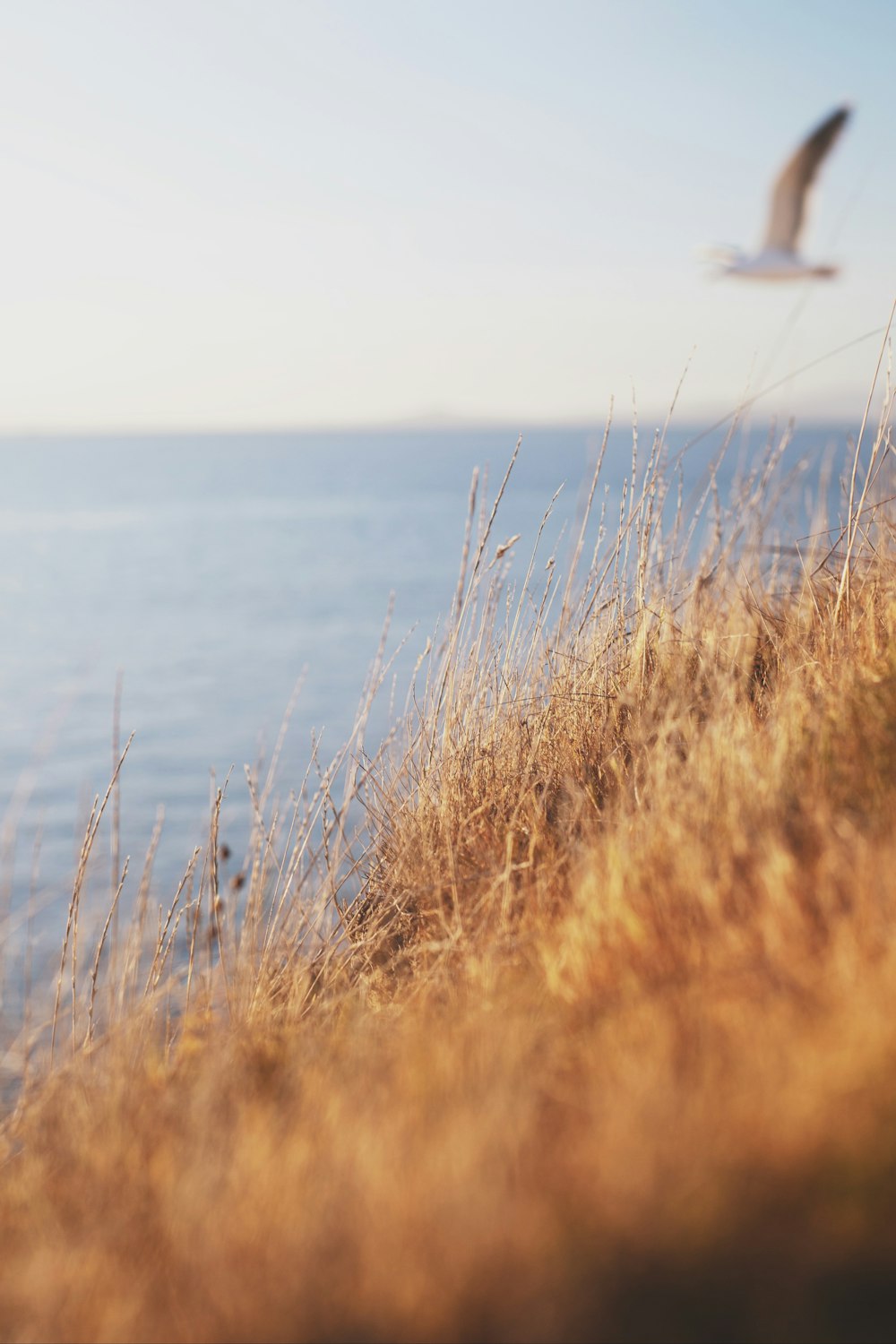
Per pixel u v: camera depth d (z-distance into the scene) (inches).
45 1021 147.7
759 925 107.2
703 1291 70.9
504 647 195.2
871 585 190.4
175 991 158.6
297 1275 79.6
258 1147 100.3
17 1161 126.3
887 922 100.8
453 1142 87.7
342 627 3036.4
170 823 1274.6
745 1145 79.3
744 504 201.3
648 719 164.2
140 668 2637.8
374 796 193.5
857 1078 82.1
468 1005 122.0
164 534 6806.1
